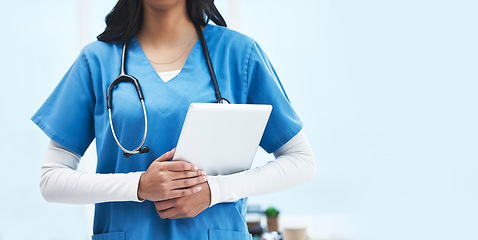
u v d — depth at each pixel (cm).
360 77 326
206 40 128
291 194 327
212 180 114
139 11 126
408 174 321
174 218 112
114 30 127
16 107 308
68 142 122
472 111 310
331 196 327
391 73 322
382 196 323
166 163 108
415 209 319
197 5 128
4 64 308
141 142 114
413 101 320
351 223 325
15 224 305
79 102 123
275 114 127
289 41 328
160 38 126
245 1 328
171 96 118
